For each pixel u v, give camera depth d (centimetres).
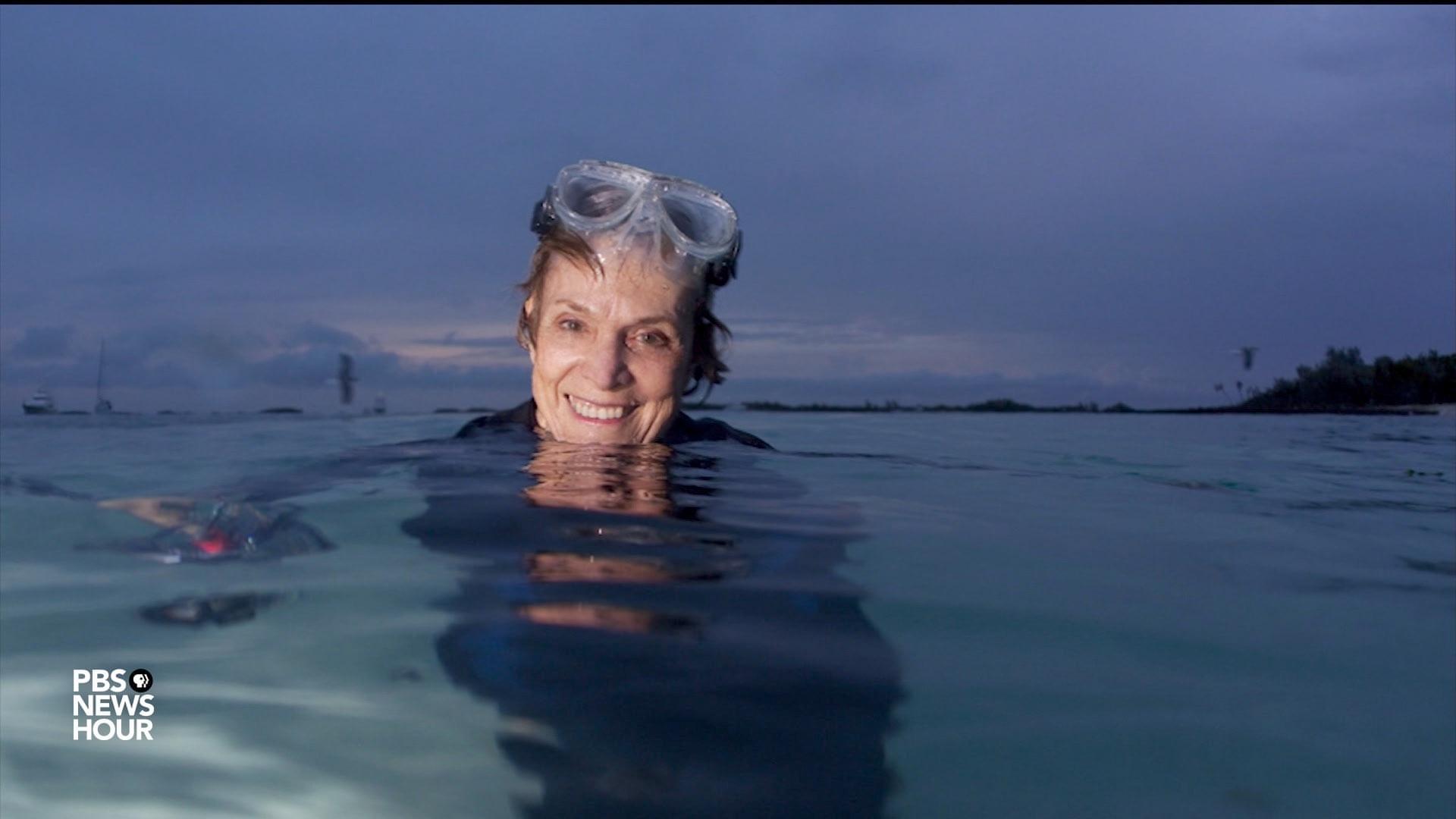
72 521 64
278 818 35
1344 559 65
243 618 48
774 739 38
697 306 90
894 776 36
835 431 182
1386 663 46
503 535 60
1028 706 40
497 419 102
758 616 48
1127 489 92
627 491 73
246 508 64
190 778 36
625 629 46
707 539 60
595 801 35
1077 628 49
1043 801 34
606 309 84
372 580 52
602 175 84
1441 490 97
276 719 40
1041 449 141
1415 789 35
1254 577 59
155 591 51
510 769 37
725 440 103
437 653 44
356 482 74
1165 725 39
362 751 38
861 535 65
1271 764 37
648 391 88
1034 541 66
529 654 44
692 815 34
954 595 53
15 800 35
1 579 53
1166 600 54
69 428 140
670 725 39
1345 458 130
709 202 88
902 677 42
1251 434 175
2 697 41
